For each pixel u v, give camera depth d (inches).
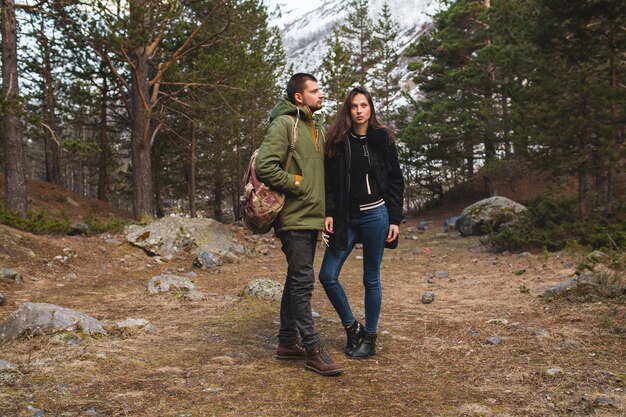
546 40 457.7
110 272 316.8
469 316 180.2
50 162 1037.2
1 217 376.5
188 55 633.6
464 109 935.7
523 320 165.6
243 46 595.8
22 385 103.0
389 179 131.5
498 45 652.1
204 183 1187.3
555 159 435.5
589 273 208.8
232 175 1060.5
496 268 316.2
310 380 111.1
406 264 366.3
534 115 422.6
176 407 93.7
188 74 595.2
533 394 98.6
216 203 1117.7
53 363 117.6
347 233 125.3
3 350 128.0
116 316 182.7
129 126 957.2
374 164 126.3
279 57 1032.2
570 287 197.6
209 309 192.5
